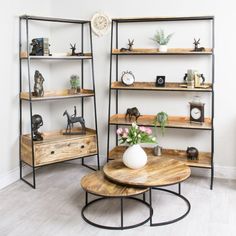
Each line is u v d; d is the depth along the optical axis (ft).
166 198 11.30
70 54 13.94
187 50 13.03
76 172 13.96
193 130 13.48
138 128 11.48
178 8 13.07
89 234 9.07
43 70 14.56
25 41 13.15
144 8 13.46
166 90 12.68
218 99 13.01
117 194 9.10
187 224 9.56
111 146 14.67
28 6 13.21
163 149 13.76
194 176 13.47
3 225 9.53
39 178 13.23
